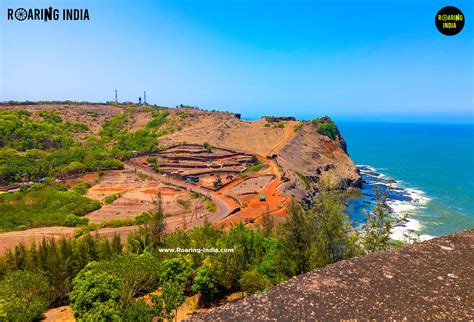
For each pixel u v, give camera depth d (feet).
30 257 116.26
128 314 78.89
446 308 16.63
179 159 418.92
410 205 288.92
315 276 19.75
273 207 245.86
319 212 82.07
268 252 107.65
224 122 594.65
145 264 91.91
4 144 462.19
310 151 454.81
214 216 229.66
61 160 391.04
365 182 410.11
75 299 86.02
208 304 102.22
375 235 68.85
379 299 17.33
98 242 130.41
